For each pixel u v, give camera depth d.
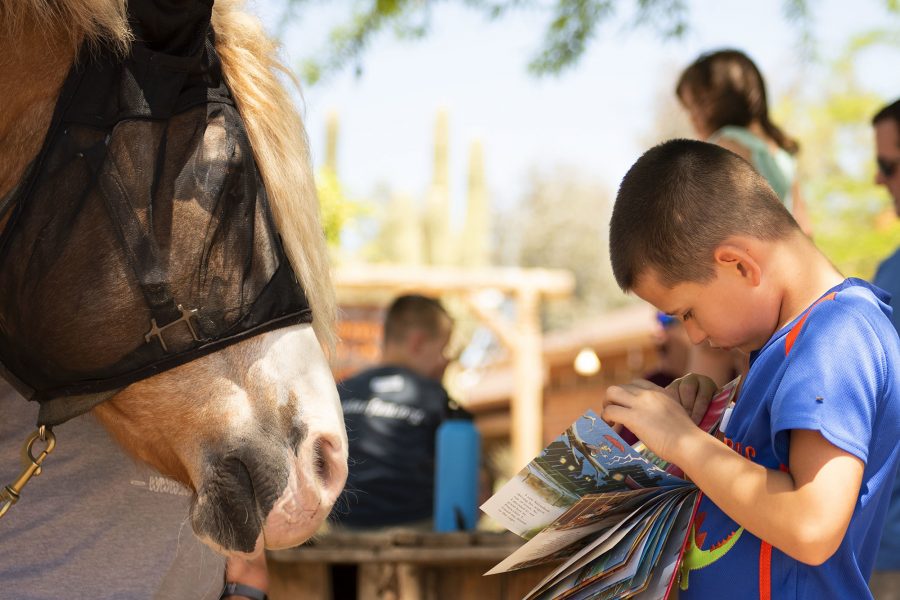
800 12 5.57
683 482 1.61
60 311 1.40
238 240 1.45
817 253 1.65
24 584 1.52
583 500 1.54
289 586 3.00
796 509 1.42
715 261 1.59
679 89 3.35
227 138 1.47
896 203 3.18
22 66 1.43
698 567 1.60
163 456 1.46
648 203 1.65
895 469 1.60
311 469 1.42
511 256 26.00
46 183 1.40
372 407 3.81
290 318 1.46
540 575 2.72
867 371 1.49
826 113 14.62
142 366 1.40
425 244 16.28
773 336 1.59
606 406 1.68
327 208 5.35
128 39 1.43
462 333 16.58
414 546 2.82
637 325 10.19
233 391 1.42
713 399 1.74
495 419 12.79
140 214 1.41
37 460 1.46
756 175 1.66
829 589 1.51
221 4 1.62
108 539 1.57
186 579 1.68
